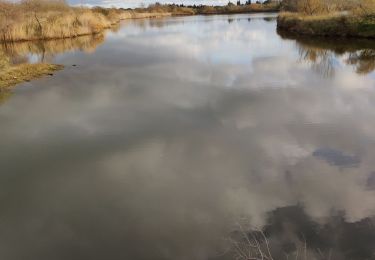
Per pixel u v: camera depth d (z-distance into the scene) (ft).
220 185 24.68
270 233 19.15
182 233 19.77
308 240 18.34
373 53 70.23
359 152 28.63
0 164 28.89
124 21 218.18
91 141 32.78
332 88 47.47
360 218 20.12
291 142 31.01
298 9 132.67
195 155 29.40
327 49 77.87
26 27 111.55
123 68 65.46
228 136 32.83
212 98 44.70
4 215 22.30
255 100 43.29
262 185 24.35
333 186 23.79
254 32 119.65
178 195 23.63
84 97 46.91
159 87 50.93
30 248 19.17
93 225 20.93
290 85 49.67
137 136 33.55
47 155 30.32
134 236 19.76
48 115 40.27
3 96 48.44
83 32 125.18
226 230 19.76
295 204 21.90
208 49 85.30
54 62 73.10
